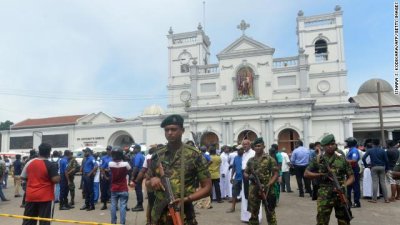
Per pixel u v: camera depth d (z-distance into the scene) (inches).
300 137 1418.6
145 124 1761.8
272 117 1459.2
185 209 154.9
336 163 255.8
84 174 509.7
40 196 289.1
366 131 1587.1
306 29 1596.9
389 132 1542.8
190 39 1758.1
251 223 299.7
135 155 469.7
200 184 159.0
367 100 1744.6
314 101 1413.6
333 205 252.1
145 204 549.0
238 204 524.7
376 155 511.8
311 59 1577.3
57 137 1963.6
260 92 1513.3
